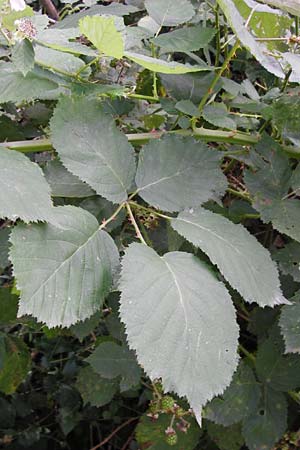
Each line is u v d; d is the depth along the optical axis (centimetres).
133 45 45
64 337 87
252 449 48
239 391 48
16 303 49
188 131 45
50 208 31
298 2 40
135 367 53
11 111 51
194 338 31
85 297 31
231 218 48
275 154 44
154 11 46
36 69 39
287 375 48
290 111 45
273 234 54
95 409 83
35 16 43
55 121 36
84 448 89
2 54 44
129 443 77
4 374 59
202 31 42
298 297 41
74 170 36
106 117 37
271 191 43
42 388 90
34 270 30
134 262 32
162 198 37
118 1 63
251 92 52
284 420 48
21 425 89
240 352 55
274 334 48
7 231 43
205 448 58
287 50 47
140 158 38
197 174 38
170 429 50
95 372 56
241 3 44
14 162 32
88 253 32
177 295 31
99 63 48
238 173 54
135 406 78
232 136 45
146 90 52
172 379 30
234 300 52
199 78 46
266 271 35
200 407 30
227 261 34
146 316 30
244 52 60
